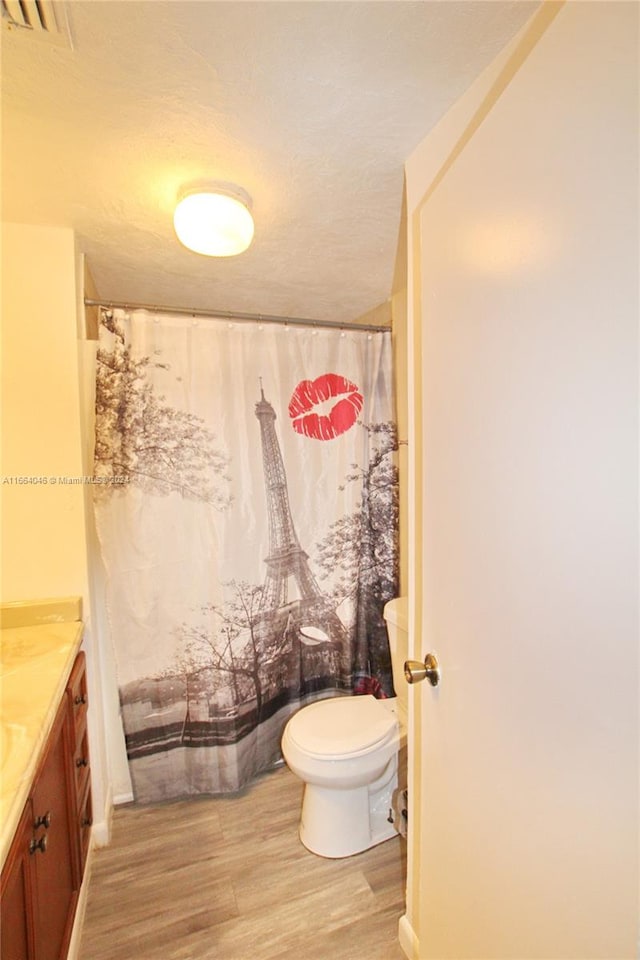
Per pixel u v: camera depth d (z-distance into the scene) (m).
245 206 1.37
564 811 0.63
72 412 1.58
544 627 0.66
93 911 1.44
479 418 0.82
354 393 2.11
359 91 0.99
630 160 0.50
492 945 0.81
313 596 2.14
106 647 1.86
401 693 1.79
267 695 2.09
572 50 0.57
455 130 1.03
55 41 0.85
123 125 1.08
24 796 0.81
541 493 0.66
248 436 1.96
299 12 0.81
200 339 1.87
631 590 0.51
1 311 1.53
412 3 0.79
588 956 0.59
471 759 0.87
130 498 1.79
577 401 0.59
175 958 1.31
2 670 1.25
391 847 1.70
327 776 1.58
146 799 1.90
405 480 2.04
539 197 0.65
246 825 1.79
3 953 0.76
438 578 0.99
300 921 1.41
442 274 0.94
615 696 0.54
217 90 0.98
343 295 2.14
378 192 1.36
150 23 0.82
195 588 1.90
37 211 1.44
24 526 1.57
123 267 1.81
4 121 1.05
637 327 0.50
